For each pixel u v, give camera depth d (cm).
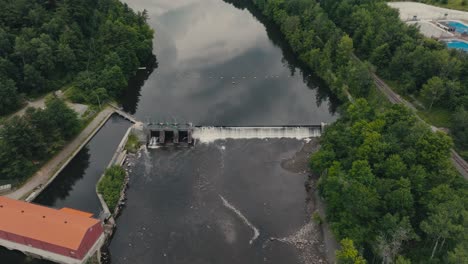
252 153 18662
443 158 13225
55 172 17062
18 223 12838
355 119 17125
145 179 17062
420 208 12638
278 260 13562
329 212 14162
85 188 16575
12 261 13375
